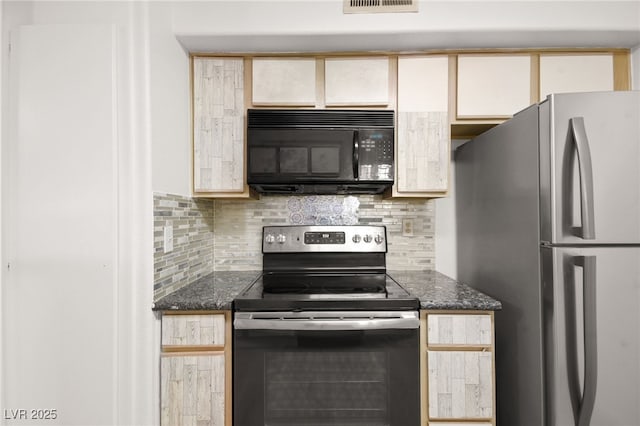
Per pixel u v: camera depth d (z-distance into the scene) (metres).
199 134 1.67
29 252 1.24
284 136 1.59
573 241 1.18
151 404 1.29
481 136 1.72
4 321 1.24
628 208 1.15
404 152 1.68
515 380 1.44
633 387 1.17
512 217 1.44
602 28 1.48
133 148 1.28
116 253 1.26
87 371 1.24
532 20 1.49
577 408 1.19
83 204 1.25
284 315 1.32
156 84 1.35
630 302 1.16
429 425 1.32
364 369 1.32
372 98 1.68
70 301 1.24
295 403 1.32
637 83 1.62
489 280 1.65
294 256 1.95
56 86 1.25
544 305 1.25
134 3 1.29
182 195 1.58
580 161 1.15
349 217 2.02
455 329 1.33
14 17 1.26
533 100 1.66
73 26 1.25
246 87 1.68
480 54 1.67
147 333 1.28
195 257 1.73
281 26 1.51
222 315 1.34
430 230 2.02
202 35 1.51
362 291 1.49
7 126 1.25
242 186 1.67
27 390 1.24
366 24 1.51
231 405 1.34
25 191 1.24
